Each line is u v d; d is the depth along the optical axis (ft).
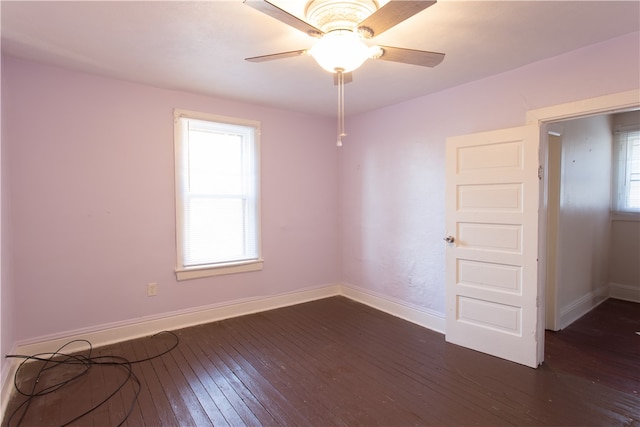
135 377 8.01
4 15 6.30
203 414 6.66
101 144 9.63
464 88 10.04
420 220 11.44
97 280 9.67
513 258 8.71
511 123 8.98
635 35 6.95
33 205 8.75
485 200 9.19
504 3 5.92
